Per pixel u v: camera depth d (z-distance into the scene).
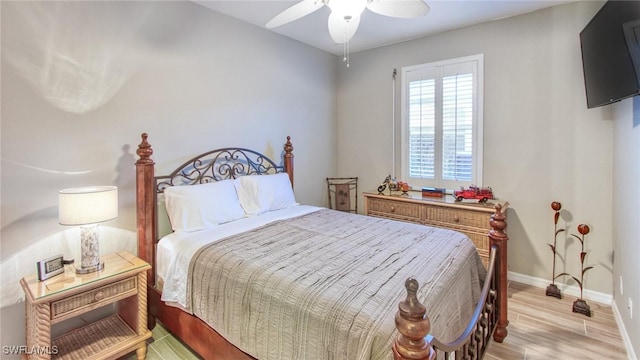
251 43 3.17
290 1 2.67
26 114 1.88
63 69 2.01
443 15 2.93
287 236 2.18
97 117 2.17
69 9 2.02
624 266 2.17
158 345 2.12
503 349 2.05
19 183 1.88
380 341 1.11
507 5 2.73
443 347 1.15
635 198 1.93
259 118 3.30
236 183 2.82
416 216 3.22
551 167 2.84
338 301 1.31
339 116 4.36
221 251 1.89
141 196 2.20
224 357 1.69
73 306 1.71
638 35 1.67
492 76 3.10
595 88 2.26
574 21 2.68
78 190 1.91
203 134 2.80
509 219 3.08
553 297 2.74
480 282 2.13
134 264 1.99
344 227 2.41
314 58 3.94
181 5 2.60
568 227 2.79
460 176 3.36
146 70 2.41
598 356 1.97
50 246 2.00
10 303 1.86
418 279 1.51
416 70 3.59
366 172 4.14
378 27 3.23
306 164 3.92
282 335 1.41
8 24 1.81
